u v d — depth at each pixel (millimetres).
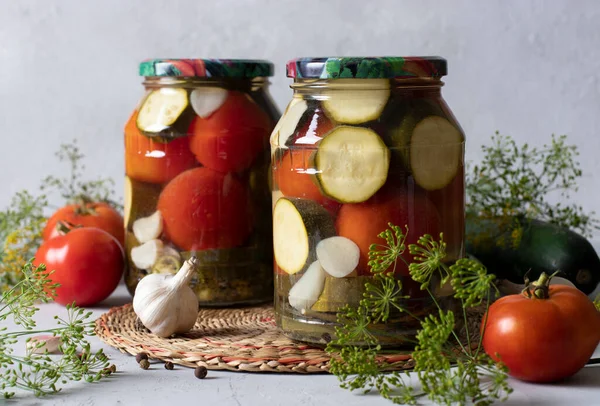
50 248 1695
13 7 2262
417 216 1278
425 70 1280
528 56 2219
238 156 1579
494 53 2223
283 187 1321
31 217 1953
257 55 2234
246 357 1308
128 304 1655
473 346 1336
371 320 1272
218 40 2238
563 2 2197
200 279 1588
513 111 2240
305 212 1284
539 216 1961
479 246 1701
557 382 1247
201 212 1575
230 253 1594
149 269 1611
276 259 1366
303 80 1313
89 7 2256
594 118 2230
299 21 2217
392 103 1276
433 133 1286
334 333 1293
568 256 1624
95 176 2316
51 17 2264
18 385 1271
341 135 1262
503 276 1688
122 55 2264
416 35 2215
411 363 1264
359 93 1273
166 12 2238
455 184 1330
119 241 1891
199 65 1553
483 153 2256
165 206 1583
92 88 2283
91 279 1686
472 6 2205
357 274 1271
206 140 1562
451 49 2225
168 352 1341
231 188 1584
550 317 1191
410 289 1281
